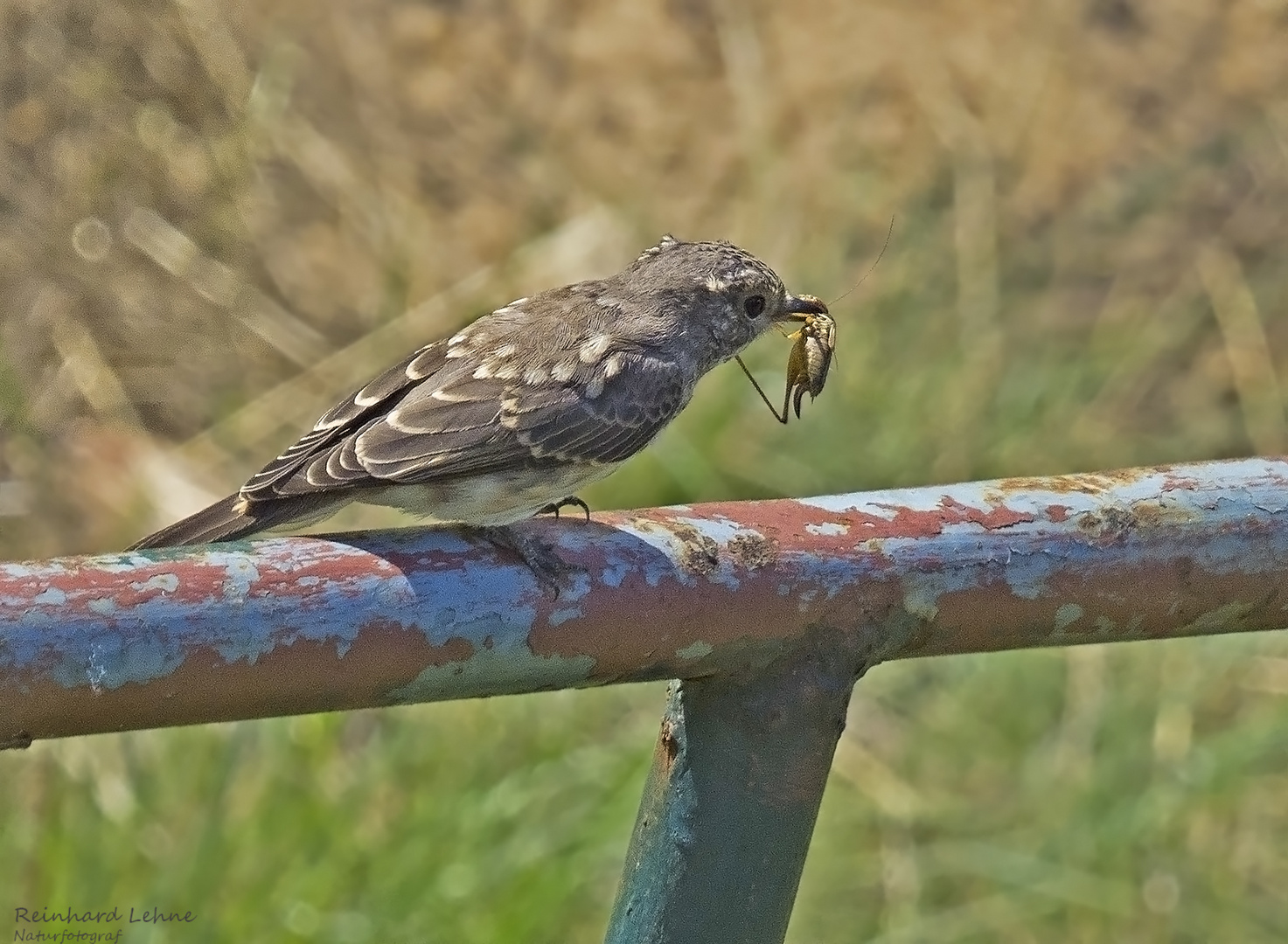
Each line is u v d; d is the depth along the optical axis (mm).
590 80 17750
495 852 10039
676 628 4730
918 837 11609
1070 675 12523
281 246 15492
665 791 5117
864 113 17359
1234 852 11578
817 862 11383
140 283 14961
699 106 17625
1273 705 12430
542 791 10508
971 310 15172
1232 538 5102
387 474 7078
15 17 15891
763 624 4812
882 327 14859
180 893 9414
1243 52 18719
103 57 16016
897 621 4941
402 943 9461
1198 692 12500
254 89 16328
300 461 7086
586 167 16781
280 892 9484
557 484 7699
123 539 13172
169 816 9844
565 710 11180
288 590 4305
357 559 4434
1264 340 15812
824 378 8766
